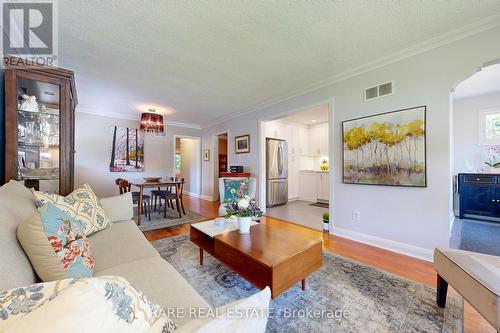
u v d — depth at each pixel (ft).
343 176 9.71
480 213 12.28
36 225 3.15
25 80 6.73
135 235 6.02
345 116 9.69
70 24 6.15
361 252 8.14
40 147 7.31
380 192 8.61
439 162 7.20
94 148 15.80
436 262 5.00
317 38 6.95
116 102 13.83
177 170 29.32
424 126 7.45
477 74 10.02
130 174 17.38
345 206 9.74
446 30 6.59
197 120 19.34
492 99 12.63
